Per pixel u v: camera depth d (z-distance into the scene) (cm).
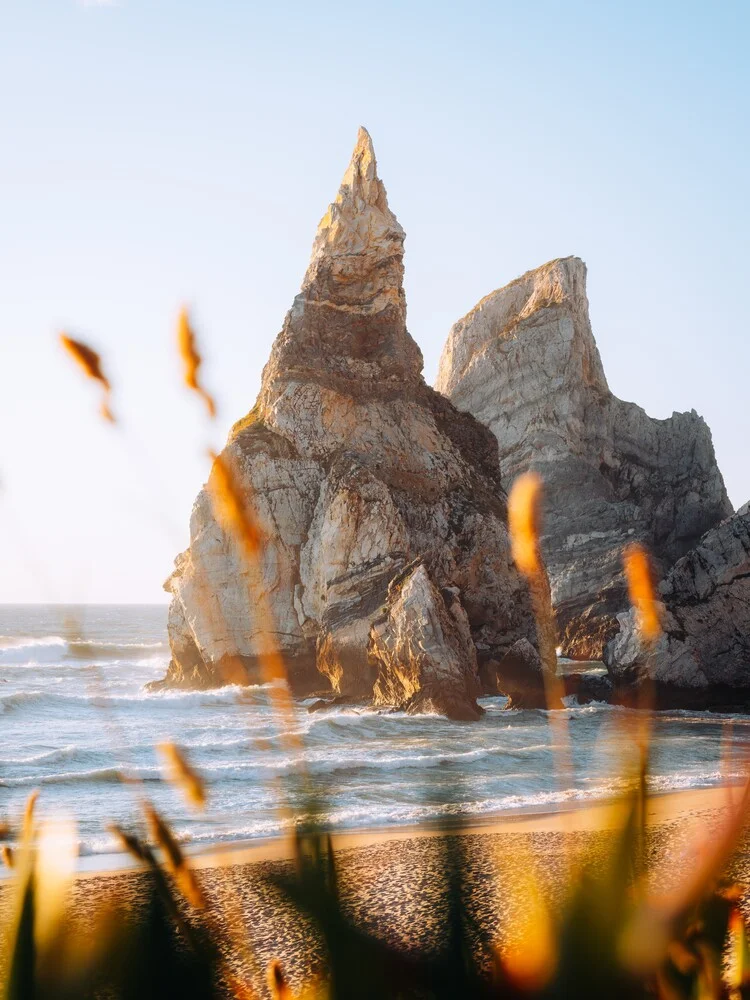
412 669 4788
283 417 5803
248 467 5684
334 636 5275
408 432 5997
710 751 3216
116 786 2786
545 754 3388
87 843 1995
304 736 3944
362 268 6206
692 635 5188
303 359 5959
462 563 5716
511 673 5031
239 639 5397
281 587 5569
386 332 6169
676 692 5128
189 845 2011
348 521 5416
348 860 1712
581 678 5347
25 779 2873
